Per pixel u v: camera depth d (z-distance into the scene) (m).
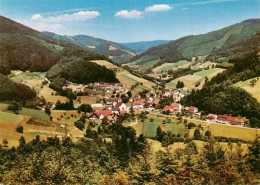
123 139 59.72
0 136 69.62
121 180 27.03
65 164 28.66
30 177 25.61
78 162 31.94
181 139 86.62
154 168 28.42
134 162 30.89
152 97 185.75
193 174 27.77
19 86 152.88
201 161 30.77
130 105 164.62
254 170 30.66
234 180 27.22
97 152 49.28
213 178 27.36
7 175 26.47
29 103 142.25
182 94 191.12
